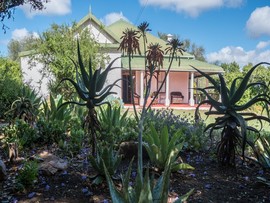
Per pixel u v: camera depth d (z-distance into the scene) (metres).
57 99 7.36
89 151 3.86
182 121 5.06
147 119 4.98
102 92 3.17
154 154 3.22
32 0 6.90
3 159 3.64
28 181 2.75
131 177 3.07
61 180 2.98
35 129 4.39
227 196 2.68
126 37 2.82
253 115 3.37
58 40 11.75
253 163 3.64
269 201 2.57
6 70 10.72
